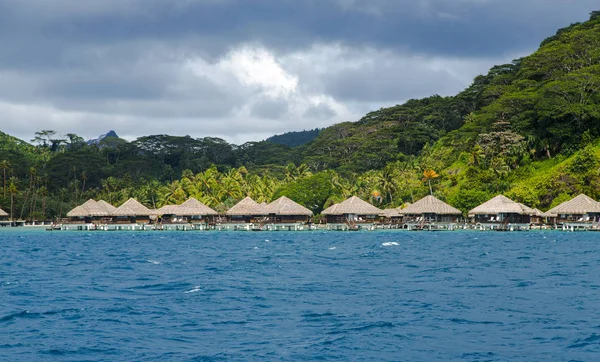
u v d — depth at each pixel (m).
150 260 68.69
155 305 38.53
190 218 148.50
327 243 97.56
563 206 127.88
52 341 29.91
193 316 35.19
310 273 54.00
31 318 34.88
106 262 66.62
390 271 55.25
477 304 38.16
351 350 28.00
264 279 50.03
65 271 57.66
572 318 33.97
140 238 118.19
